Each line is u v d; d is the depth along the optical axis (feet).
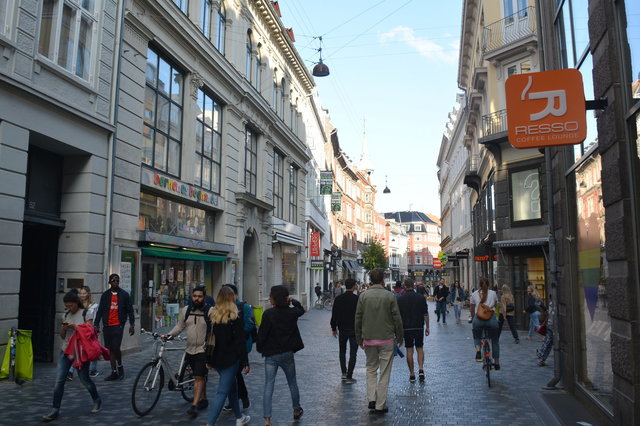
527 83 21.45
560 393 25.95
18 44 29.50
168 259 50.44
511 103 21.59
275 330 20.71
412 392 26.43
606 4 18.71
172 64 50.83
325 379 30.48
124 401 24.41
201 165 56.85
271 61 82.84
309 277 117.29
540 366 34.83
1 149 28.48
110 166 38.09
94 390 22.56
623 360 17.33
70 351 21.74
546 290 61.26
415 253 417.28
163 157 48.75
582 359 24.68
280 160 90.33
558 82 21.09
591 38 20.43
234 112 65.51
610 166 18.62
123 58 40.60
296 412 21.42
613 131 18.21
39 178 34.65
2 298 28.07
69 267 35.73
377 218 292.81
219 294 19.95
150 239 42.24
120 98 40.01
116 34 39.34
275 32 81.87
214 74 58.90
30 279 35.83
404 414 22.00
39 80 31.32
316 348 45.60
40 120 31.48
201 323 22.34
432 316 89.45
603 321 20.90
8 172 28.91
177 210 51.78
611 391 19.75
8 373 28.14
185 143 52.70
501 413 22.04
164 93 49.11
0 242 28.12
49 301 35.27
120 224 39.73
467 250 111.75
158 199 47.83
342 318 29.89
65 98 33.63
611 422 18.93
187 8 53.83
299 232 100.12
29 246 36.14
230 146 64.18
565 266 26.25
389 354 22.82
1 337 27.94
